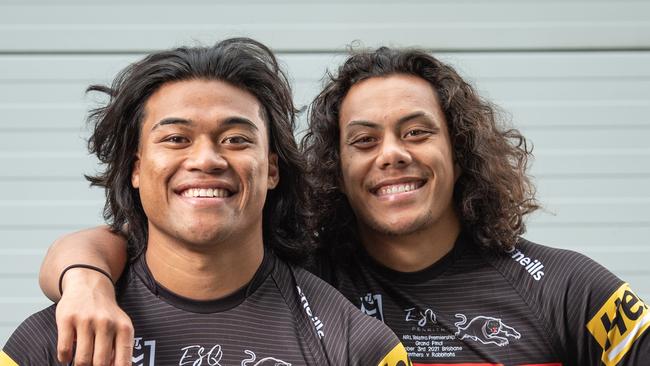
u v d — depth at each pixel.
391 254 3.33
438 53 4.93
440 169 3.30
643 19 4.95
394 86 3.35
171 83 2.89
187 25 4.93
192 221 2.75
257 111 2.92
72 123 4.91
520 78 4.93
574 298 3.22
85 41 4.93
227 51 2.96
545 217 4.87
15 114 4.91
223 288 2.86
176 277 2.85
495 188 3.46
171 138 2.81
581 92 4.93
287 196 3.16
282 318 2.86
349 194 3.38
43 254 4.86
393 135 3.29
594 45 4.94
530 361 3.18
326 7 4.93
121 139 2.98
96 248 2.97
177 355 2.77
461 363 3.21
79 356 2.53
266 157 2.92
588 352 3.20
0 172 4.89
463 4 4.94
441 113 3.42
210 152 2.78
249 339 2.81
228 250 2.82
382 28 4.93
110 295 2.72
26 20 4.93
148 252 2.93
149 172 2.81
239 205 2.81
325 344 2.80
